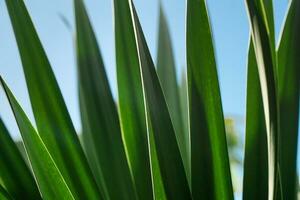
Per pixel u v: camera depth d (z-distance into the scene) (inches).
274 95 20.0
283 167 22.2
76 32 27.3
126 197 24.7
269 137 20.2
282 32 23.2
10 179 21.6
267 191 21.8
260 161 22.1
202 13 22.0
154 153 21.7
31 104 23.2
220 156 21.9
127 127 24.5
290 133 22.3
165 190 21.5
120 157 25.2
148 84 21.6
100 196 23.0
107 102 26.1
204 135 21.9
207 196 21.8
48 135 23.1
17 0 23.7
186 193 21.5
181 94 35.9
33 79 23.4
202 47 22.0
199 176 21.9
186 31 22.1
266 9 23.1
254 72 22.8
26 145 21.7
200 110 22.0
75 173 23.0
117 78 25.0
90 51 27.1
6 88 21.4
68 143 23.1
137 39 21.8
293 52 22.8
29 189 21.5
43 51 23.6
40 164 21.8
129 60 25.1
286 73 22.7
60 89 23.4
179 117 31.8
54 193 21.9
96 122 25.9
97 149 25.5
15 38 23.5
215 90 21.9
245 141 22.4
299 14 23.1
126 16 25.6
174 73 33.5
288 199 22.1
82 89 26.6
